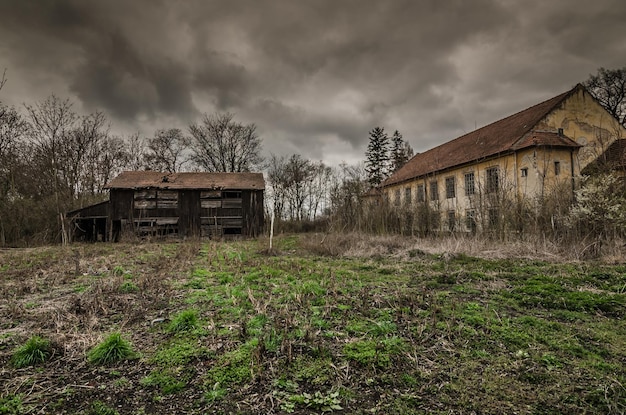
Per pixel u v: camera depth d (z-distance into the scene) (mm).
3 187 20422
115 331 4250
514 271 7781
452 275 7230
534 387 2965
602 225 9789
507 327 4250
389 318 4578
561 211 11000
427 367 3324
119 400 2832
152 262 9992
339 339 3959
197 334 4078
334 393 2887
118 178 22016
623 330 4199
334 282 6609
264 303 5270
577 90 19641
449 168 24125
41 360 3463
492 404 2729
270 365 3330
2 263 10289
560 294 5637
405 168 33969
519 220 11930
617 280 6570
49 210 20750
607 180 9812
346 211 18969
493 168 20234
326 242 13070
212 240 18609
